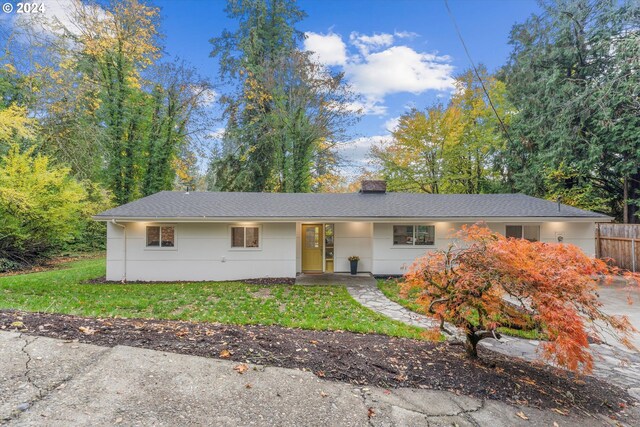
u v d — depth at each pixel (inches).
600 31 561.0
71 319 159.9
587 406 128.3
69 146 620.7
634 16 522.3
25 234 470.0
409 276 163.9
